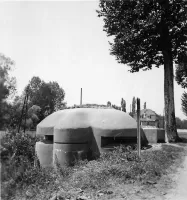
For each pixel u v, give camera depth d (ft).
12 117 69.00
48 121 47.06
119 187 22.70
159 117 197.98
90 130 41.50
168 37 55.72
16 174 29.89
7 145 45.83
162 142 51.26
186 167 29.63
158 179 24.66
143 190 21.72
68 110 46.78
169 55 56.29
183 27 52.95
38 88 232.94
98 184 23.71
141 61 63.16
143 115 190.29
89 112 44.68
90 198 20.47
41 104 224.33
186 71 91.25
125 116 44.83
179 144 46.91
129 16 56.29
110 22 58.75
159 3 52.65
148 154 34.88
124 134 41.09
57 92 241.76
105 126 40.96
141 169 26.66
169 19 54.65
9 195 25.58
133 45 57.21
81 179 26.23
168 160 32.42
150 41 56.85
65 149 39.27
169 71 55.31
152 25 51.49
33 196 24.38
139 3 52.13
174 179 24.75
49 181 28.58
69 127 39.75
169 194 20.59
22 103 82.38
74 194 21.80
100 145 40.27
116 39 59.77
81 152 39.14
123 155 32.73
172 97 54.29
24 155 46.50
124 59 61.98
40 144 45.24
